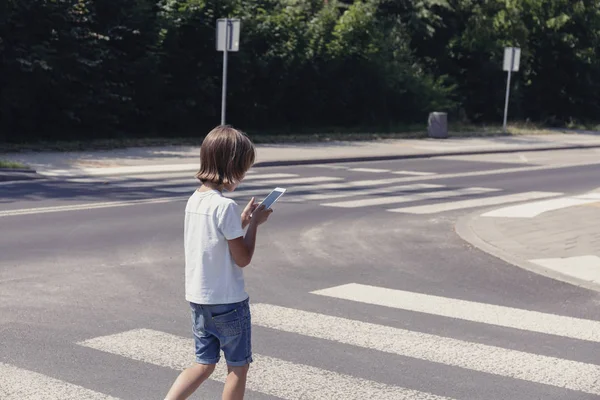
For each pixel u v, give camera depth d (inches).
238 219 175.5
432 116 1374.3
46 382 229.3
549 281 377.7
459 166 966.4
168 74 1169.4
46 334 275.1
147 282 355.3
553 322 307.7
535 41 1913.1
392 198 664.4
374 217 563.5
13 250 413.7
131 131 1182.9
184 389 182.4
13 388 223.6
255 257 417.4
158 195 633.6
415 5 1706.4
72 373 237.6
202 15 1214.3
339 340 277.3
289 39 1357.0
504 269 402.6
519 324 304.0
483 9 1857.8
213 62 1235.2
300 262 409.1
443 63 1795.0
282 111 1397.6
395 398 224.2
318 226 519.2
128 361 249.6
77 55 1018.1
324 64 1424.7
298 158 943.7
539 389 235.0
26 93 996.6
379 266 405.1
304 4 1514.5
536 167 983.6
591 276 387.5
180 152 982.4
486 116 1840.6
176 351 260.2
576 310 327.0
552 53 1913.1
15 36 991.6
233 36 920.3
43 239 444.8
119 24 1107.3
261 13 1353.3
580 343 281.7
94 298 325.4
